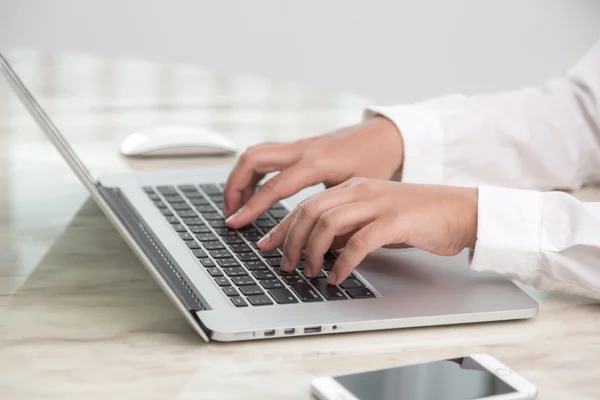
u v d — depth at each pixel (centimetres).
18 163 151
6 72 117
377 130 140
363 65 453
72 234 121
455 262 112
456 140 143
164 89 193
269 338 93
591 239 104
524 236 107
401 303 99
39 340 91
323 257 106
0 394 80
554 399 84
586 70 157
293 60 448
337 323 93
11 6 418
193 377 85
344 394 79
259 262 108
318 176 127
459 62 457
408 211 106
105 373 85
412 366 85
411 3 451
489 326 99
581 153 151
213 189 137
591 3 465
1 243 117
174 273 103
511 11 456
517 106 150
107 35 430
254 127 172
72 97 184
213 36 438
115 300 101
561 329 99
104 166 149
